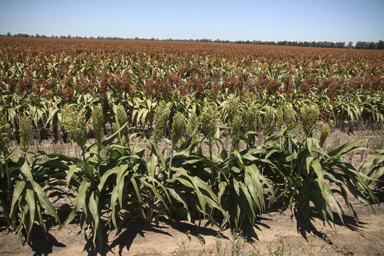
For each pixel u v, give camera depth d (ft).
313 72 50.70
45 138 21.06
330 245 9.92
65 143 20.07
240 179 10.44
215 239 9.91
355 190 10.73
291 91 28.35
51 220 10.63
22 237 9.65
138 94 25.48
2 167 8.87
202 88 24.57
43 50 79.56
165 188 9.78
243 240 9.39
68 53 78.13
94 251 9.16
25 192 8.84
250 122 10.96
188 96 24.03
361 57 96.89
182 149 10.43
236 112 10.86
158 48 107.14
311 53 114.62
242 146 17.93
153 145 9.61
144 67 53.16
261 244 9.78
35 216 9.68
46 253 8.98
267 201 12.48
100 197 9.85
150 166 9.48
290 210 11.94
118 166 9.53
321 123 26.63
